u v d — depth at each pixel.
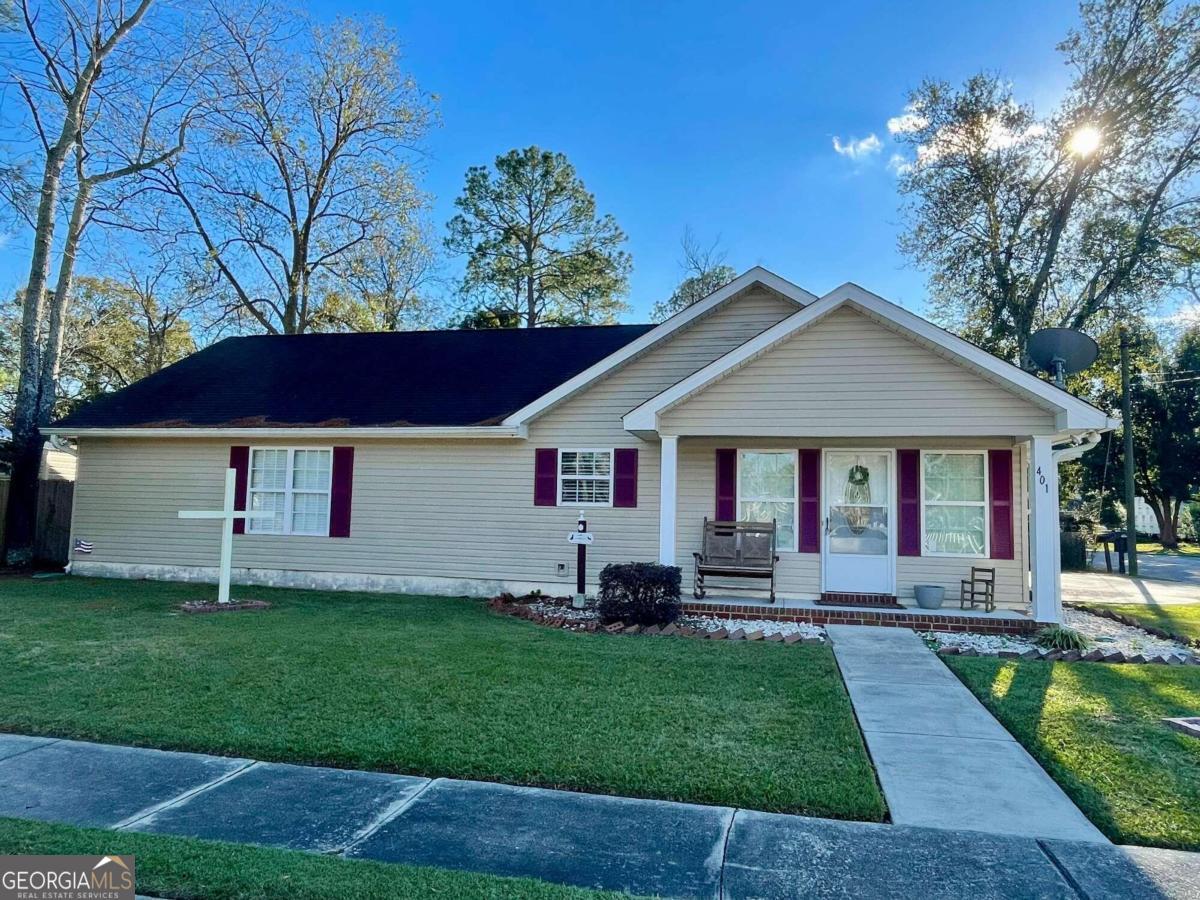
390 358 15.52
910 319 9.75
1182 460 32.09
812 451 11.66
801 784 4.49
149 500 13.96
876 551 11.41
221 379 15.42
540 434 12.59
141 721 5.52
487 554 12.61
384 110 24.36
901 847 3.76
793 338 10.24
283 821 4.00
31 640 8.06
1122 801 4.32
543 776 4.61
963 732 5.58
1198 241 19.59
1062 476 32.06
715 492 11.87
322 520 13.29
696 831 3.92
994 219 22.52
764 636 9.07
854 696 6.55
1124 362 20.78
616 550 12.16
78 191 16.62
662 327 12.22
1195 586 17.36
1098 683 6.95
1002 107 22.02
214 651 7.62
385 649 7.81
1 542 15.63
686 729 5.43
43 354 16.88
